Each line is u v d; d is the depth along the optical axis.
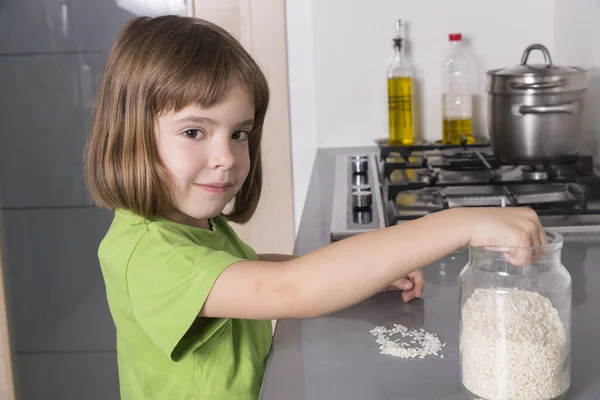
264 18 2.38
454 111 2.23
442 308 1.07
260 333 1.15
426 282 1.19
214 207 1.04
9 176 2.56
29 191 2.56
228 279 0.91
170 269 0.94
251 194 1.28
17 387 2.65
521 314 0.76
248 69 1.03
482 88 2.33
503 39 2.31
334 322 1.04
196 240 1.07
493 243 0.86
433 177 1.72
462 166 1.89
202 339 0.97
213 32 1.06
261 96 1.08
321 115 2.40
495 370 0.76
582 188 1.62
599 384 0.82
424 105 2.36
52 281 2.60
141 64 1.01
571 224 1.42
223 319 0.97
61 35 2.48
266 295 0.90
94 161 1.09
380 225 1.42
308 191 1.78
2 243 2.58
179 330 0.92
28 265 2.60
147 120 1.01
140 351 1.03
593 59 1.85
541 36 2.30
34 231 2.58
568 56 2.11
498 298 0.77
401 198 1.66
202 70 0.98
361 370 0.88
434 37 2.31
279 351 0.94
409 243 0.89
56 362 2.64
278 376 0.87
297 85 2.40
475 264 0.80
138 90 1.00
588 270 1.19
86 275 2.60
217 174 1.02
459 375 0.86
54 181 2.55
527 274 0.78
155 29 1.04
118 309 1.02
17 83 2.51
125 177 1.03
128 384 1.06
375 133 2.39
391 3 2.31
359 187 1.63
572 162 1.76
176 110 0.99
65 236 2.58
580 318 1.00
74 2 2.47
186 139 1.00
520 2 2.29
